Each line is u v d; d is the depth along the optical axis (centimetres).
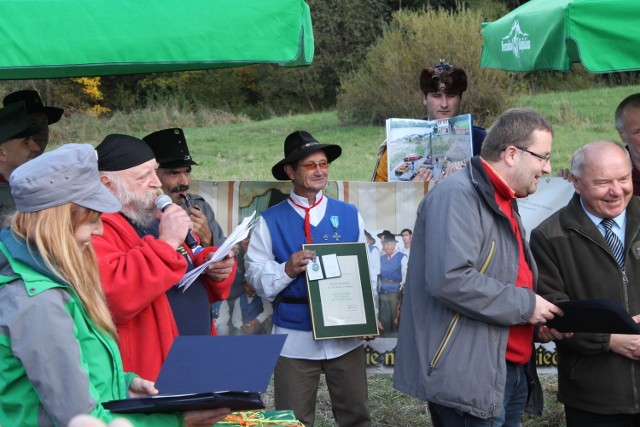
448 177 362
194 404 251
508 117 355
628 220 388
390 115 1878
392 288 502
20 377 241
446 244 341
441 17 1859
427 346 354
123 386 265
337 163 1355
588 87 1939
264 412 328
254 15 326
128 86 2356
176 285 355
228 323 493
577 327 355
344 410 454
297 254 430
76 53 304
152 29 313
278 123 2020
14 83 2025
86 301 252
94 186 255
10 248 245
